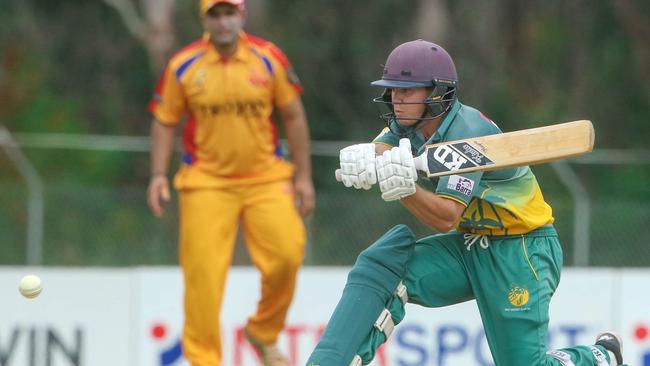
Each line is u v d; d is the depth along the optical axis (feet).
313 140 252.01
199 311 89.20
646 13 238.27
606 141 246.47
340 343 62.54
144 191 148.66
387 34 252.62
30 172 130.62
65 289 112.88
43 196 144.77
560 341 118.42
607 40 246.88
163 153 92.63
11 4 261.24
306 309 114.62
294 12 253.65
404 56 61.26
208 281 88.94
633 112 246.88
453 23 233.14
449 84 61.05
